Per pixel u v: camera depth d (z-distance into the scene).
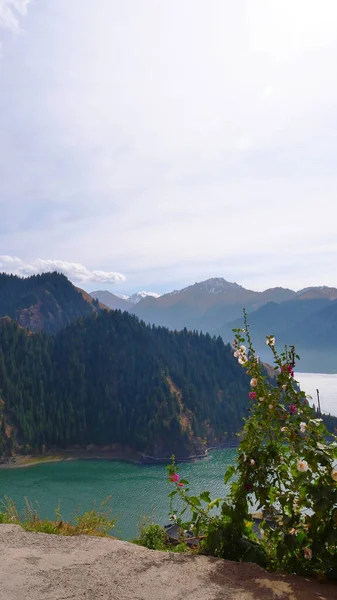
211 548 4.70
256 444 4.60
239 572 4.05
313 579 4.03
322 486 4.03
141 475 135.50
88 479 129.38
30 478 132.75
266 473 4.44
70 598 3.44
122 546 4.80
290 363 4.65
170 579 3.86
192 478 116.88
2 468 155.38
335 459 4.11
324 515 4.07
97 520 7.50
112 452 184.00
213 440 195.25
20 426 187.00
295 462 4.39
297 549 4.26
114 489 111.50
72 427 193.38
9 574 3.93
